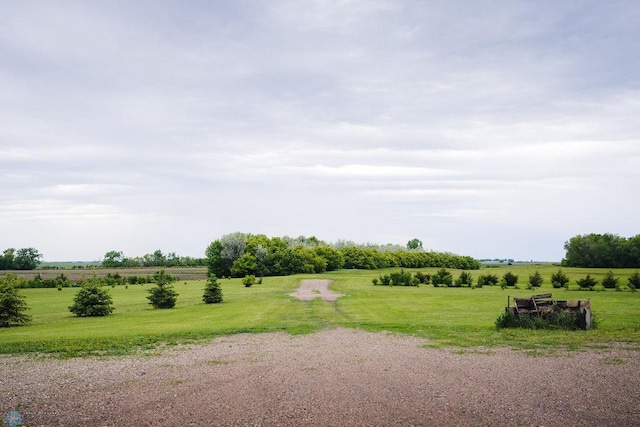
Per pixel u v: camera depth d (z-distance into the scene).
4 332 24.78
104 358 16.59
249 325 25.44
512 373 13.12
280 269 104.88
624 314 28.86
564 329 21.91
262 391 11.52
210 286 43.00
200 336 21.66
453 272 111.38
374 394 11.14
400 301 41.78
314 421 9.32
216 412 9.95
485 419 9.34
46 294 61.38
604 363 14.35
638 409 9.84
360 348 17.69
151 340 20.56
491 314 30.55
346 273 109.75
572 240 125.06
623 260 117.00
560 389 11.40
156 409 10.23
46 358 16.83
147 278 90.19
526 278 86.44
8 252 150.75
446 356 15.80
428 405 10.25
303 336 21.28
